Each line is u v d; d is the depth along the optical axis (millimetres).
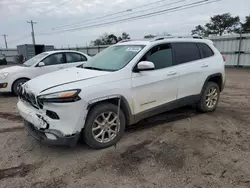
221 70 5047
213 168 2859
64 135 2908
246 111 5195
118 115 3426
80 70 3795
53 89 2943
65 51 8109
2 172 2807
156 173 2760
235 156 3146
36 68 7512
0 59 30578
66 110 2867
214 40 17281
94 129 3234
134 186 2520
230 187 2486
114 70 3518
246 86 8578
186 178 2658
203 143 3545
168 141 3619
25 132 4082
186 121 4527
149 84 3744
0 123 4598
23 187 2521
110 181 2615
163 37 4207
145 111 3801
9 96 7461
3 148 3441
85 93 2994
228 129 4113
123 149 3361
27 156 3197
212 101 5074
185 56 4414
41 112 2980
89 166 2928
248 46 15414
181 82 4266
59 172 2807
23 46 27984
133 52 3820
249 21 43219
